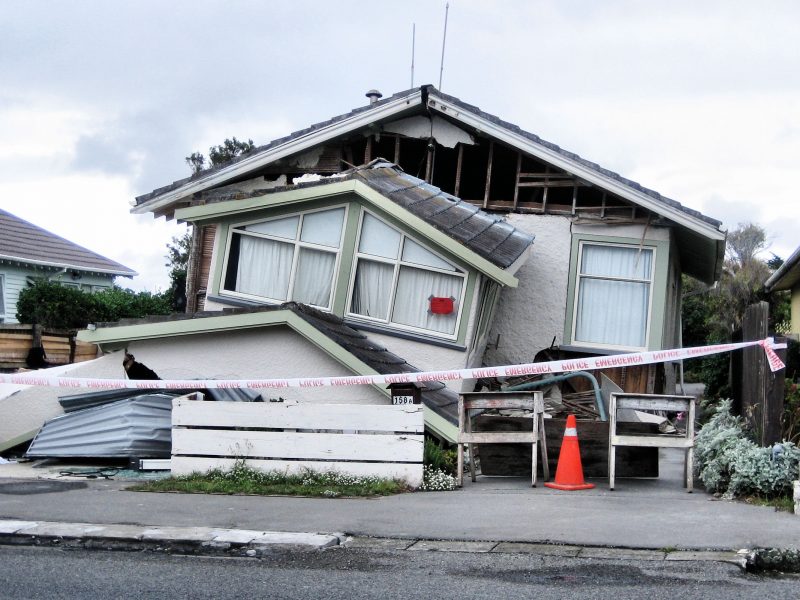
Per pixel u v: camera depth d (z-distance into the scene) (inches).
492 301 617.6
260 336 493.7
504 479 413.4
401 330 547.5
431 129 701.9
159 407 461.4
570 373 561.6
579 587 224.7
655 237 661.9
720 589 221.8
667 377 772.6
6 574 239.3
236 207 561.9
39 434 460.8
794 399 397.4
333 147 717.9
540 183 682.8
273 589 225.5
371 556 258.5
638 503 332.8
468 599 216.1
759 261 1599.4
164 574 240.7
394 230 551.5
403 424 378.3
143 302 1110.4
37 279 1076.5
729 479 355.3
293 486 365.1
